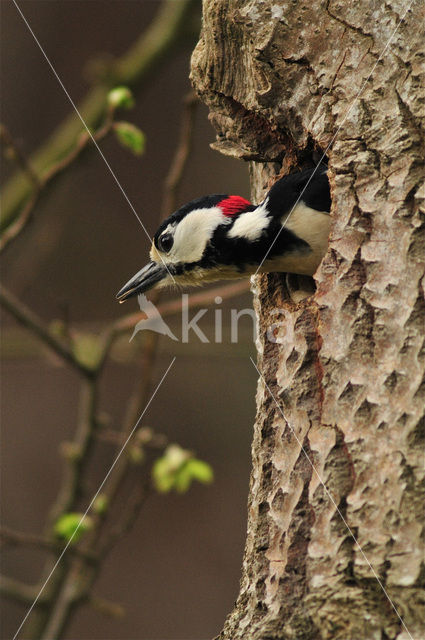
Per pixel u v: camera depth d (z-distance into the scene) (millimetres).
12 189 14805
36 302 17891
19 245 16703
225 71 7906
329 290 6637
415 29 6672
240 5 7410
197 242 8773
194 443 17906
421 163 6477
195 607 16891
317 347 6793
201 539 17547
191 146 10789
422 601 5805
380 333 6391
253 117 8148
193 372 18422
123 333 11289
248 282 11453
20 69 18219
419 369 6199
